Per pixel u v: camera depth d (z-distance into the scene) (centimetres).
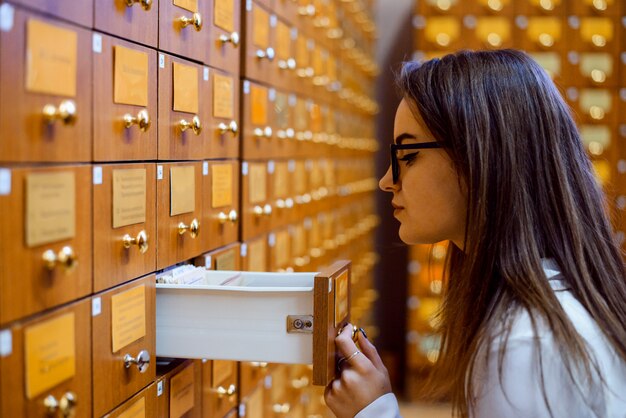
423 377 387
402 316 488
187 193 147
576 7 370
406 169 116
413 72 115
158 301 131
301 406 255
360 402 116
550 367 93
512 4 372
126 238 119
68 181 101
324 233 304
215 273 149
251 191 195
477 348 97
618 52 369
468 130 105
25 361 92
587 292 101
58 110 96
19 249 91
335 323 122
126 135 120
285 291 125
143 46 126
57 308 101
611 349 98
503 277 100
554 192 104
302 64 259
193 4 149
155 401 131
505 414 94
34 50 93
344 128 356
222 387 167
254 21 196
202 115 156
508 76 107
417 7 378
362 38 422
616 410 95
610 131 371
